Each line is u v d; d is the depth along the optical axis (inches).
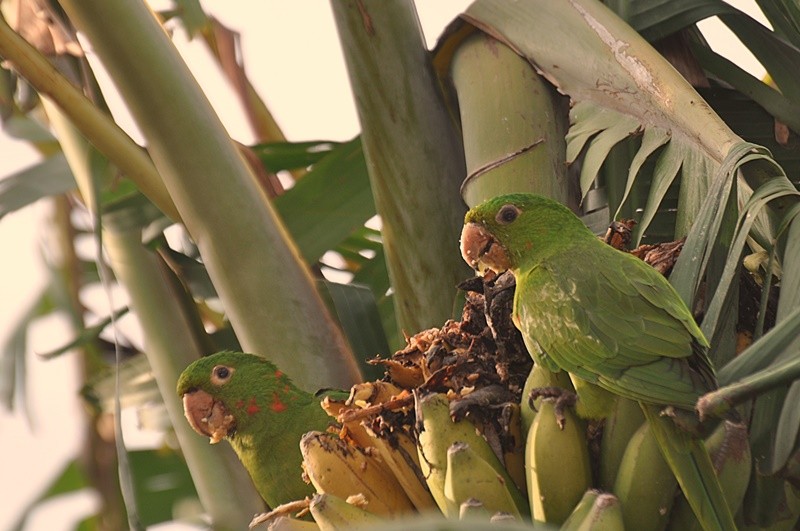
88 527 361.4
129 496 232.4
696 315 228.4
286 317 277.1
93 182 267.6
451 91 293.1
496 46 280.8
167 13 321.7
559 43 271.0
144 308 311.0
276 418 300.4
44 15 301.3
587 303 213.8
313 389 274.8
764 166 220.1
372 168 287.9
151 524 358.0
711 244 215.5
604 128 254.8
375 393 224.7
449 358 223.3
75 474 364.8
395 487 225.1
